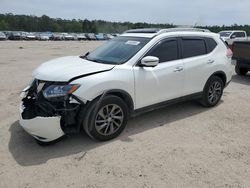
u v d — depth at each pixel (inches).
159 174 136.7
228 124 202.1
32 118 150.2
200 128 193.8
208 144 169.5
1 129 185.9
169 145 167.0
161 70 190.2
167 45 197.6
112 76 165.6
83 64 175.5
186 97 213.8
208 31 237.8
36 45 1300.4
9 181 130.4
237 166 145.0
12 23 4355.3
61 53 794.8
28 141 169.6
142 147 163.9
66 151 158.1
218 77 235.9
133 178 133.3
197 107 238.5
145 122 202.5
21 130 184.7
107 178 133.3
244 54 371.9
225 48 243.3
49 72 162.9
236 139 177.2
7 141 169.0
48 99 154.6
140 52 182.2
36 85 167.5
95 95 158.1
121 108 171.5
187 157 153.0
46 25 4505.4
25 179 132.0
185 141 172.9
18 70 430.0
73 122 157.3
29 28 4421.8
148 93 185.8
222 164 146.6
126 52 187.0
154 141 172.1
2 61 555.2
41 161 147.6
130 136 178.5
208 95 231.1
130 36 206.5
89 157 152.0
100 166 143.3
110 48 201.2
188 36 213.8
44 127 148.3
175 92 203.6
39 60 584.7
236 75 408.5
